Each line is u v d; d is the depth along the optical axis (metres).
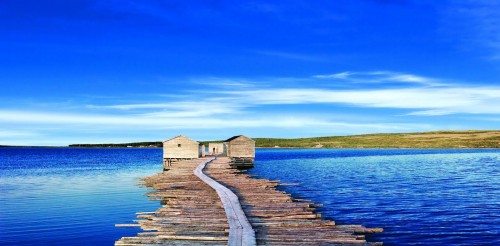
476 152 151.25
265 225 17.44
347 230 16.61
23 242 21.11
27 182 52.66
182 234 15.82
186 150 71.69
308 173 63.31
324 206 31.11
